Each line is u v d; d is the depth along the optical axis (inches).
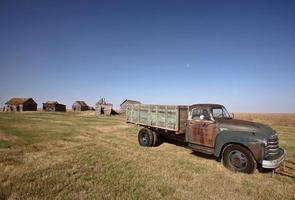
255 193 199.3
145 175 236.8
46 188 196.9
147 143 405.7
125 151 357.4
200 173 250.1
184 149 384.5
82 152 342.0
